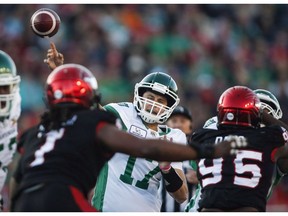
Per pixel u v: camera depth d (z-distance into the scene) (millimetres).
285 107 39219
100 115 11242
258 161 13031
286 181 30672
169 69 40062
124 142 10938
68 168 11047
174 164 15359
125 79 39125
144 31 42750
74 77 11648
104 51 40375
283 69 44312
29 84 36250
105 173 15188
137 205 15133
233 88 13742
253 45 45375
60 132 11289
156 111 15312
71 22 41688
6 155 12812
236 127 13422
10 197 11797
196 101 38344
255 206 12820
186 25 43938
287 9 48969
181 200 15438
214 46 43719
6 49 39812
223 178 12977
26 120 34438
